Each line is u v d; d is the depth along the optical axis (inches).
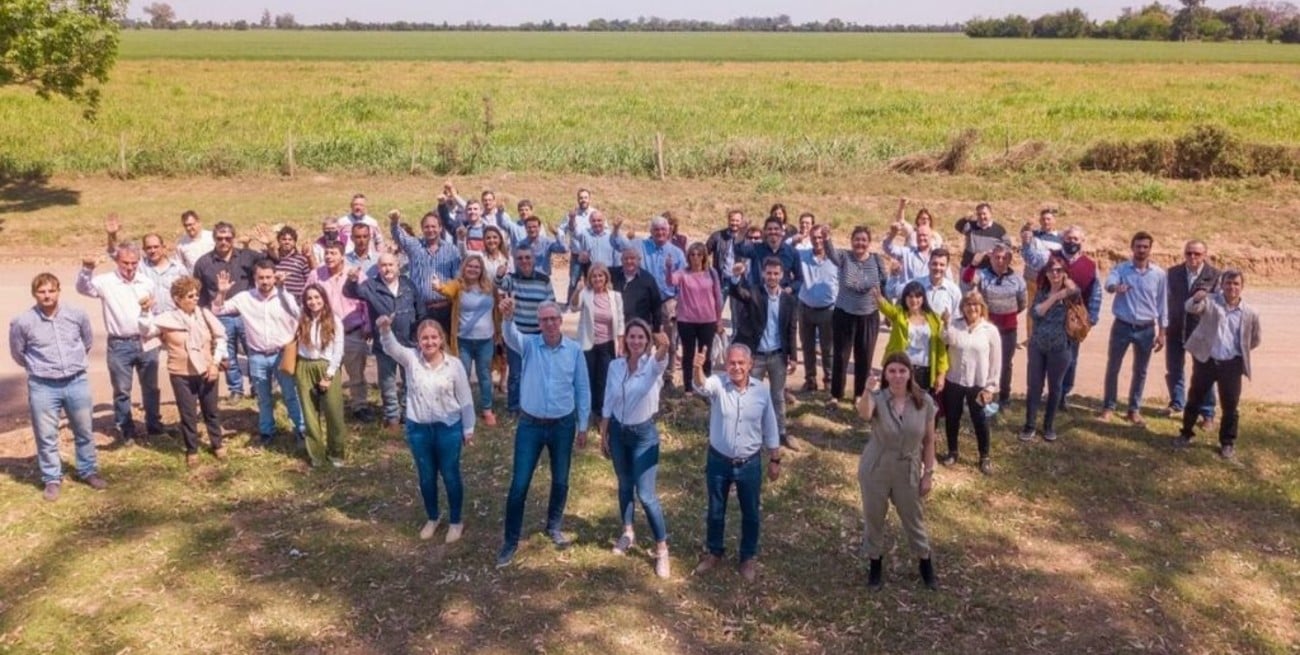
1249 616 282.5
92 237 764.6
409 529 319.0
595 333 395.2
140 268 395.5
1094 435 402.3
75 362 328.8
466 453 376.2
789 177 927.0
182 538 310.7
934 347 362.6
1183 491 357.1
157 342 377.7
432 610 274.5
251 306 369.4
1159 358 508.4
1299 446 394.3
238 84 2080.5
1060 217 795.4
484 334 396.8
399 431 395.9
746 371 274.5
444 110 1599.4
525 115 1499.8
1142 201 828.0
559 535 307.1
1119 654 262.4
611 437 290.2
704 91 1964.8
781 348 377.4
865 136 1141.1
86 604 274.2
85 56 846.5
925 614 278.2
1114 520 335.9
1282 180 866.8
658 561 293.3
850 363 494.9
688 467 366.0
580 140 1151.6
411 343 390.0
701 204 838.5
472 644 259.9
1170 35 5231.3
